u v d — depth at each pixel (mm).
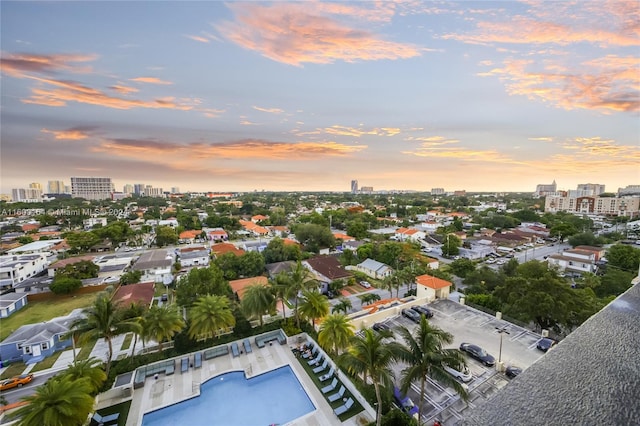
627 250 51344
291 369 25172
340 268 50344
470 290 40156
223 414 20906
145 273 52562
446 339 16375
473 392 19328
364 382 21375
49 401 16281
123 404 21484
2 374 25766
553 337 25359
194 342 27547
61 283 42406
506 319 28141
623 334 3641
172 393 22516
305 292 29719
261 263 51188
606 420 2135
